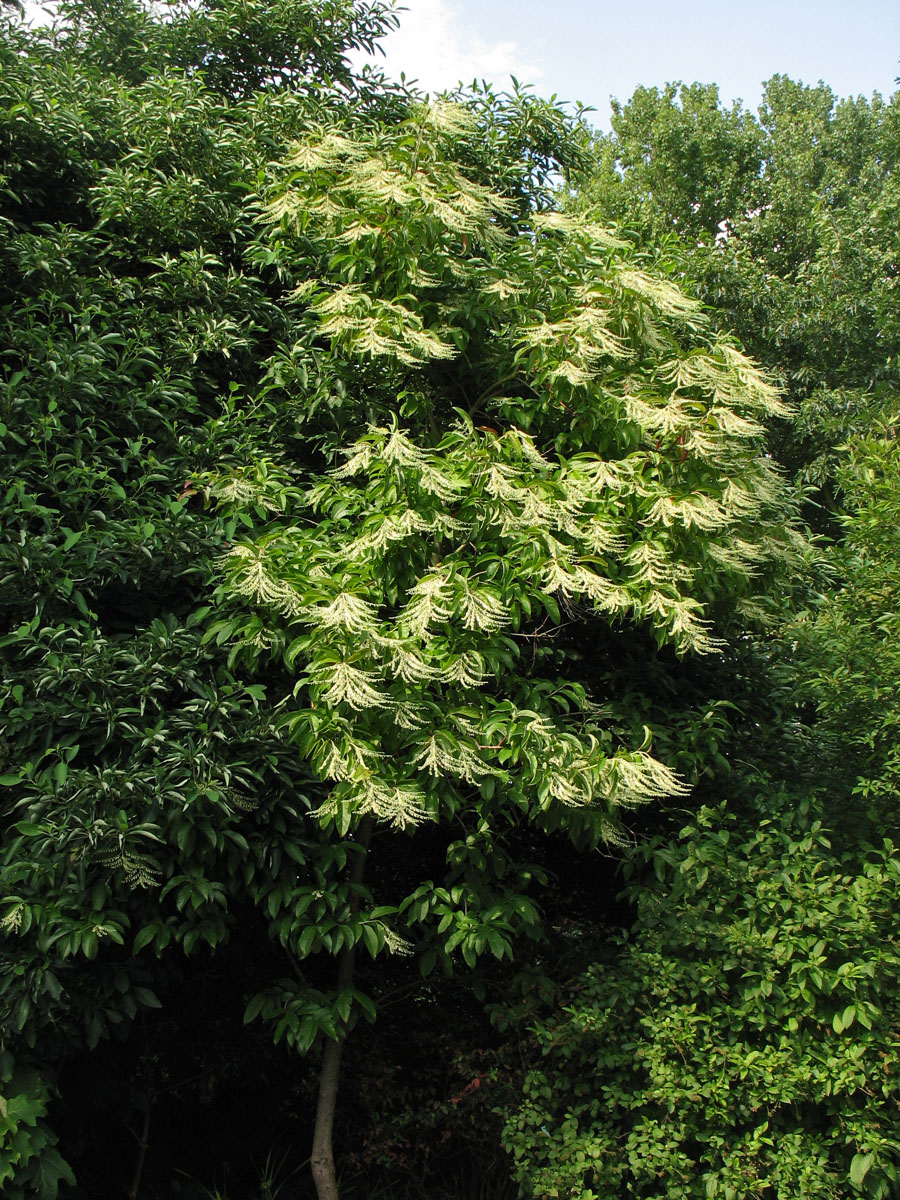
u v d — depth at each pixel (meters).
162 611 4.05
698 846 3.96
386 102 6.53
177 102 5.24
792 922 3.52
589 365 3.97
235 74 6.74
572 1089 3.91
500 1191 4.30
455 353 4.30
